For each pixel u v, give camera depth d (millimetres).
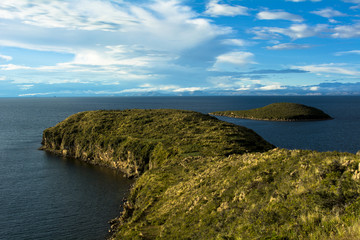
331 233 10297
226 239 14109
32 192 50188
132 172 61844
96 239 33156
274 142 102438
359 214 10492
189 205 23938
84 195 48625
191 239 17016
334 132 126750
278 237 11875
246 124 161375
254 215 14875
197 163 42656
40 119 184000
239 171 24094
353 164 14109
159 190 36500
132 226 27703
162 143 62188
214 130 72188
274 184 17438
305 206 12984
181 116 89562
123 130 81062
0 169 66250
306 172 16234
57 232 35000
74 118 100000
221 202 19922
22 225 36875
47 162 74625
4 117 198375
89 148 78375
